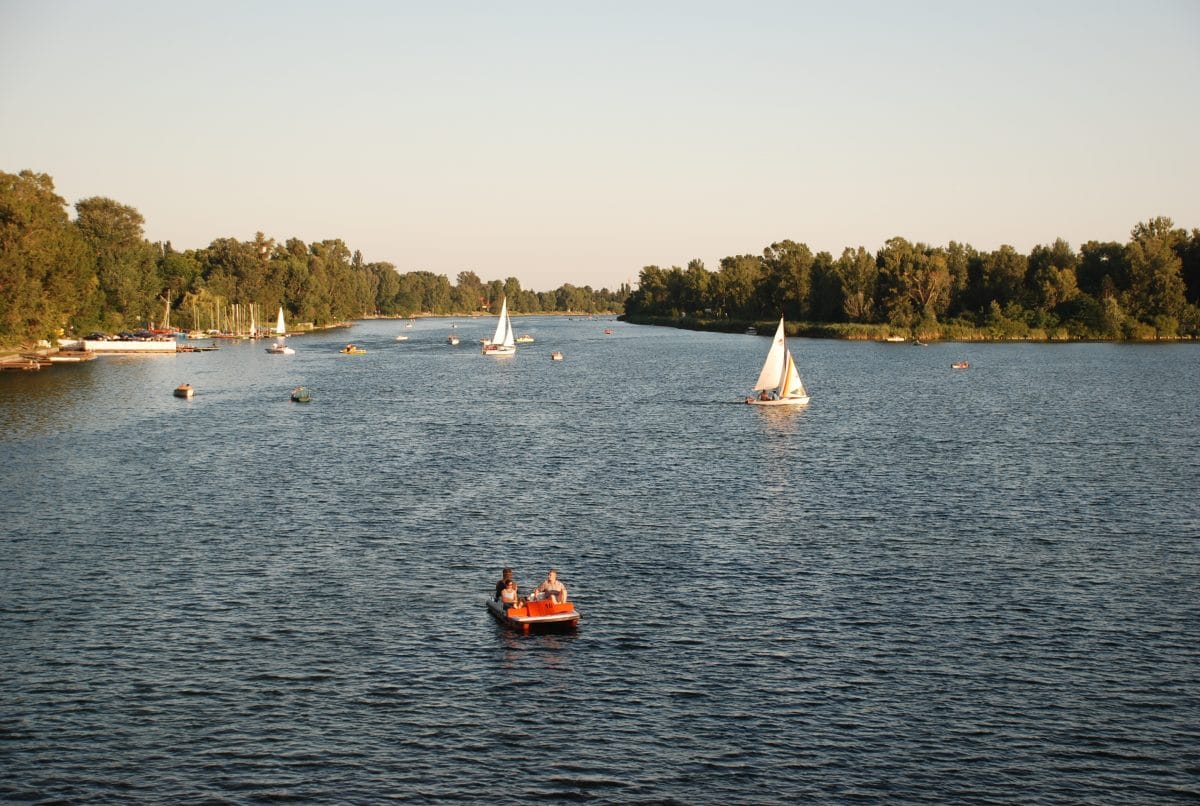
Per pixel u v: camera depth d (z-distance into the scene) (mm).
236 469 89312
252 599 54219
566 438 109250
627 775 37312
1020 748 39094
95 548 63188
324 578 57781
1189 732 40219
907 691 43625
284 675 45062
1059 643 48562
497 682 44531
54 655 46812
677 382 175375
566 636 49469
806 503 76875
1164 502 76938
